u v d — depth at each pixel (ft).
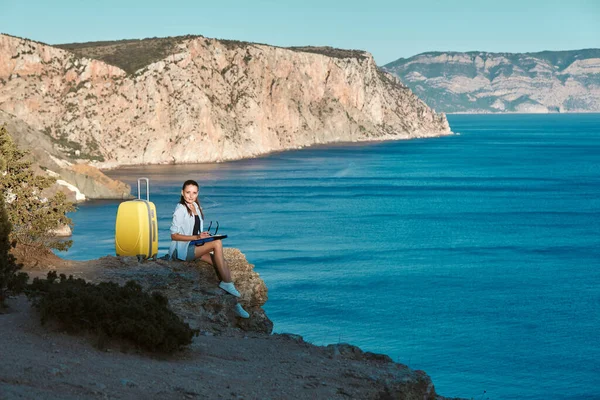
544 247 239.09
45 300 31.91
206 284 44.39
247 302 45.88
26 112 537.65
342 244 234.38
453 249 231.91
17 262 47.06
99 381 26.22
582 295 169.99
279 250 219.61
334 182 445.78
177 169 520.42
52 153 334.44
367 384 32.37
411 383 33.35
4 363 25.91
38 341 29.91
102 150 548.72
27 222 66.54
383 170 542.16
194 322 40.29
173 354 32.42
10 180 67.62
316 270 191.11
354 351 38.14
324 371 33.58
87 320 31.50
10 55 554.05
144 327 31.40
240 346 36.63
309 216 300.40
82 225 243.81
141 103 581.94
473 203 361.92
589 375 110.42
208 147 595.06
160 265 45.93
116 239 49.52
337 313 146.20
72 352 29.32
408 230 271.28
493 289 174.81
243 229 260.21
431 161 635.25
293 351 37.11
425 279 184.34
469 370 112.47
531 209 339.98
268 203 339.57
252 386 29.48
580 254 226.79
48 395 23.63
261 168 537.65
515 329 138.00
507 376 110.01
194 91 602.85
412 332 133.90
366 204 348.18
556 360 118.62
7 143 70.44
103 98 572.51
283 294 162.09
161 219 266.16
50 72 564.71
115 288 34.60
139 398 25.44
